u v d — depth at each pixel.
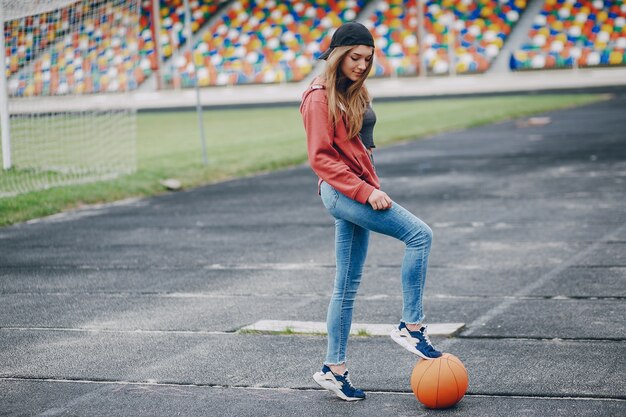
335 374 5.11
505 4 47.47
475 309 7.08
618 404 4.93
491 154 18.52
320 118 4.85
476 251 9.41
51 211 13.10
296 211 12.55
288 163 18.30
